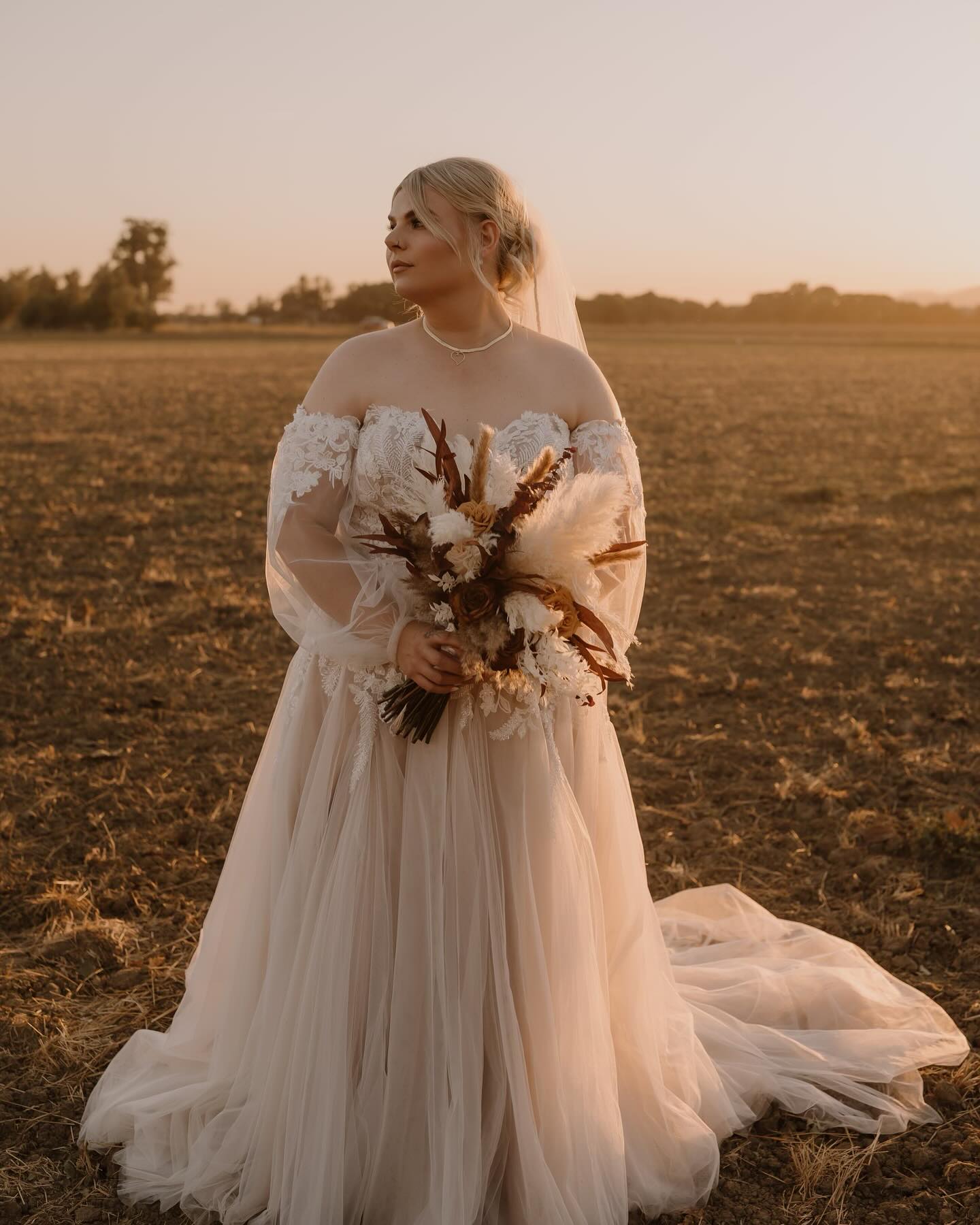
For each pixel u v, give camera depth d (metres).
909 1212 2.60
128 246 141.38
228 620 8.06
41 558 10.10
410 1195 2.50
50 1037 3.19
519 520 2.34
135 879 4.16
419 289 2.46
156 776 5.15
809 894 4.13
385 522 2.35
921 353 73.12
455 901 2.47
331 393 2.51
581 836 2.61
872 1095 2.98
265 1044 2.61
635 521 2.67
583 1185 2.50
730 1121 2.87
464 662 2.36
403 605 2.44
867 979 3.45
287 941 2.60
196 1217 2.60
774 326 157.75
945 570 10.11
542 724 2.56
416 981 2.48
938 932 3.82
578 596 2.41
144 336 109.44
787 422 25.05
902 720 6.00
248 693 6.43
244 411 26.09
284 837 2.68
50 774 5.16
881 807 4.84
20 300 126.88
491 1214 2.51
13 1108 2.94
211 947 2.89
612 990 2.78
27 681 6.58
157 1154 2.76
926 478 16.30
